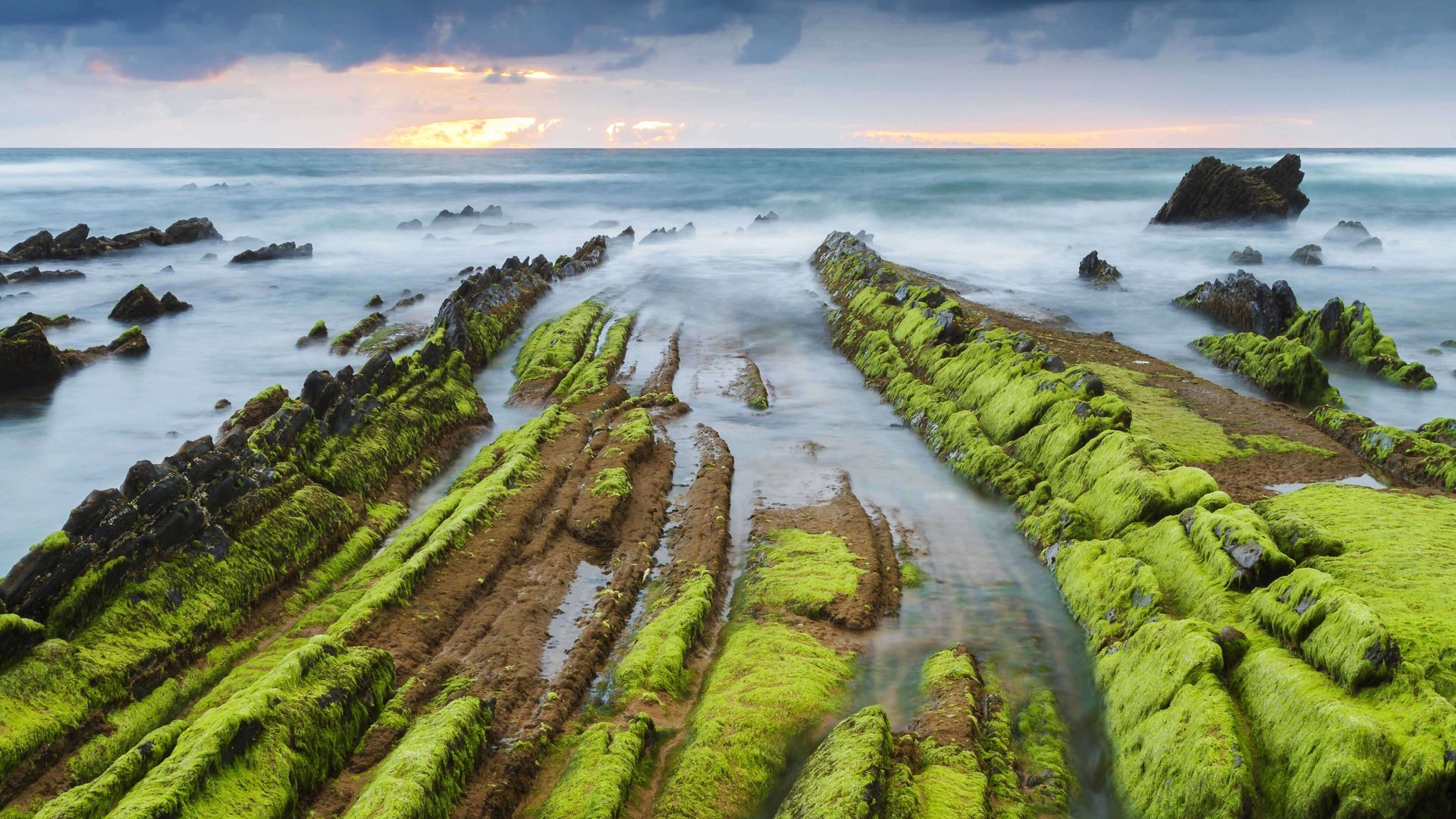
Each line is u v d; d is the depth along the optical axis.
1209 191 67.25
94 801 9.88
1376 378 27.81
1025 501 18.81
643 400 25.73
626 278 47.03
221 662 13.71
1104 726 12.20
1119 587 14.20
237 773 10.05
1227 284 36.34
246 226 77.94
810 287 44.28
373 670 12.18
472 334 30.83
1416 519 15.09
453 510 18.09
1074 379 21.25
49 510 19.33
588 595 15.47
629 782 10.81
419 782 10.00
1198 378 26.17
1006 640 14.33
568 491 18.78
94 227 76.00
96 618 13.09
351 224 80.38
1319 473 18.86
